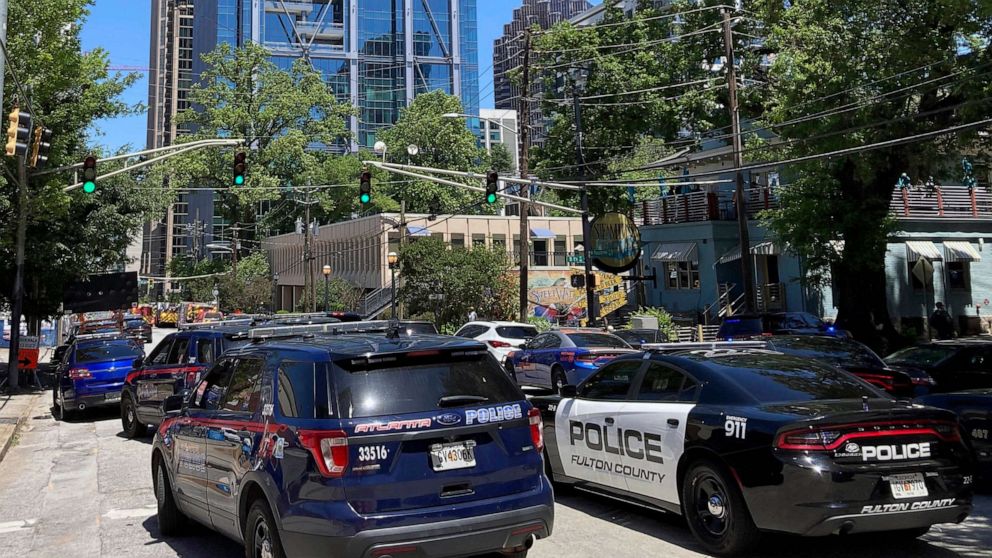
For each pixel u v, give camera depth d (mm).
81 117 24094
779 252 33500
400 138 73438
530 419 5547
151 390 13414
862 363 12328
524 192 30906
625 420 7230
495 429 5332
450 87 129750
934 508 5781
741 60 34094
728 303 35375
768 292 34969
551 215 65250
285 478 5043
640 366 7488
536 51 33812
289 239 78438
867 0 21406
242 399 6055
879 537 6723
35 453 13266
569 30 36781
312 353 5367
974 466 6066
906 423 5836
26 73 21188
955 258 32688
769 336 15656
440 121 71750
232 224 85375
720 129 33156
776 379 6570
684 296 38375
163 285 124500
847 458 5641
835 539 6664
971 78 19375
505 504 5191
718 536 6238
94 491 9867
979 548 6414
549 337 19344
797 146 23266
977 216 34156
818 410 5910
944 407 9070
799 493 5590
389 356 5297
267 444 5309
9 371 23812
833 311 33344
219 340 12070
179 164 66375
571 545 6664
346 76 125625
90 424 16812
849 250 24469
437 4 130250
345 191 74688
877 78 21250
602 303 35812
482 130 131000
